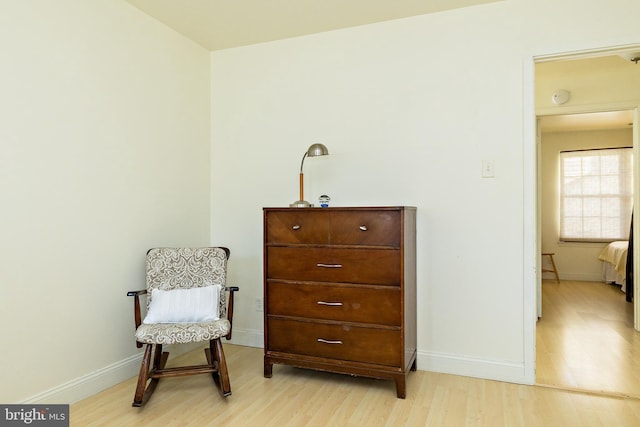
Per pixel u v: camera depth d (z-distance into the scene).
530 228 2.62
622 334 3.67
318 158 3.18
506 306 2.67
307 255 2.65
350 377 2.74
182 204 3.24
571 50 2.53
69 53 2.34
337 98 3.13
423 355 2.86
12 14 2.05
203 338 2.29
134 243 2.79
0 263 2.00
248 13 2.86
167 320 2.48
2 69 2.01
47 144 2.22
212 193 3.57
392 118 2.96
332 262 2.59
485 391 2.50
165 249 2.76
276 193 3.34
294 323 2.68
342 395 2.45
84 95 2.44
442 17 2.83
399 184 2.94
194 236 3.37
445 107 2.82
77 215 2.39
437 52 2.84
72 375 2.36
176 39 3.17
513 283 2.65
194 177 3.37
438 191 2.84
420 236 2.88
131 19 2.76
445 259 2.81
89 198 2.47
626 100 3.80
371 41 3.02
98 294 2.52
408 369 2.56
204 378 2.73
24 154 2.11
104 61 2.56
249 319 3.42
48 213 2.23
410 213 2.65
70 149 2.35
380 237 2.48
